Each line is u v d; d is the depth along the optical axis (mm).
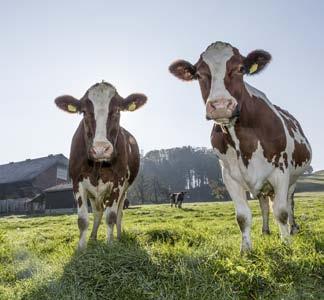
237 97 1972
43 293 1479
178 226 3215
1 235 3004
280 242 1853
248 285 1431
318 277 1479
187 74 2289
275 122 2203
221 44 2055
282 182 2172
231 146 2145
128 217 6852
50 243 2816
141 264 1596
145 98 2621
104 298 1441
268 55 2090
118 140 2615
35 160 22875
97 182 2535
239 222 2074
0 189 21547
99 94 2420
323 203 8281
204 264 1565
